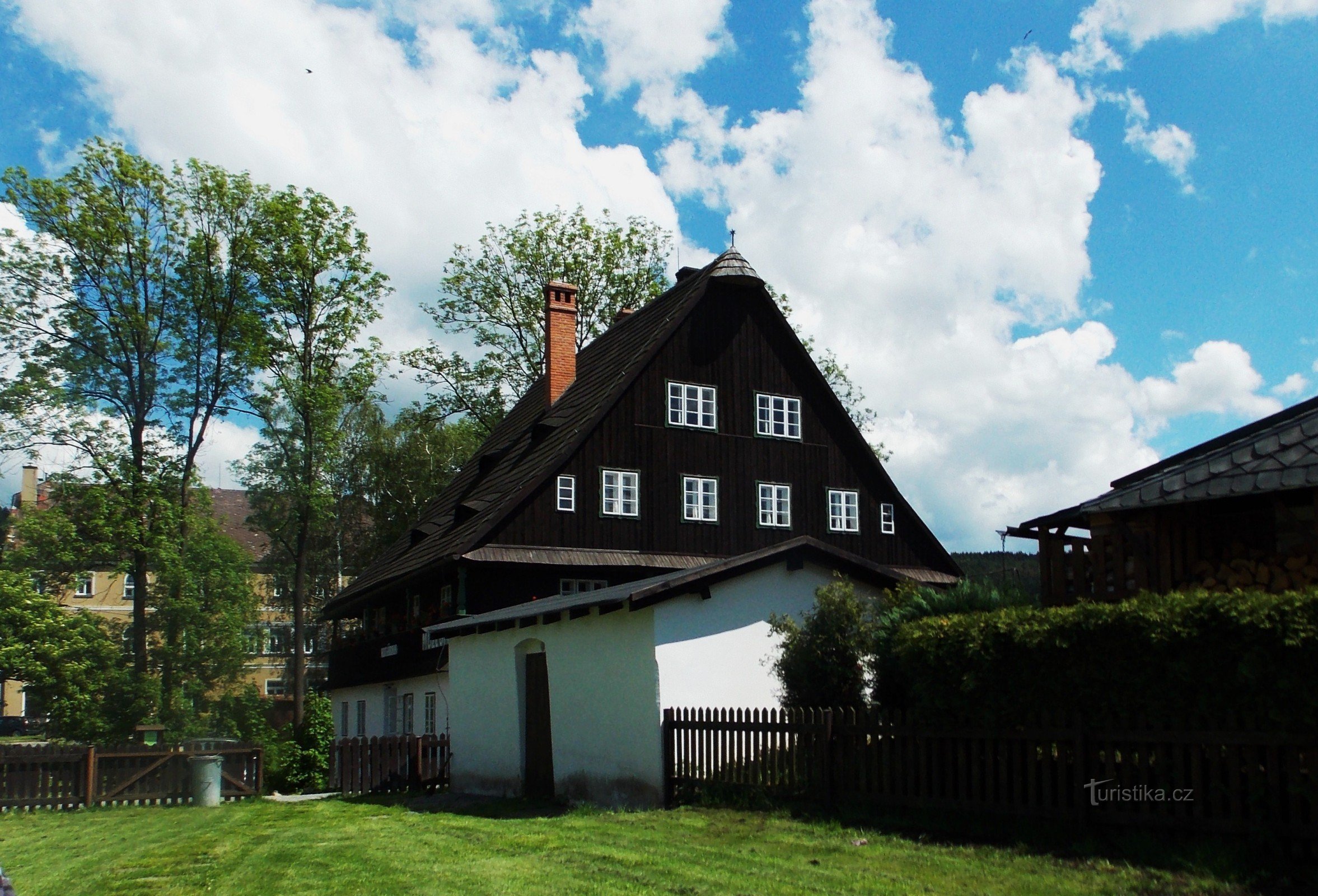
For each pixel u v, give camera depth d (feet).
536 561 89.10
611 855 36.17
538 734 60.64
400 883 32.91
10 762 67.05
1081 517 45.14
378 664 109.60
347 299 119.85
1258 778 29.58
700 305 101.35
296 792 86.69
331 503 123.24
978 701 36.78
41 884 35.78
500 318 153.38
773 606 51.75
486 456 116.06
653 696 48.62
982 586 45.52
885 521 106.93
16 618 91.66
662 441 97.25
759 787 44.27
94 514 101.09
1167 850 30.40
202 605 104.47
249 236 111.04
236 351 111.34
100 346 106.01
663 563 94.43
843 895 28.48
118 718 93.97
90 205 103.24
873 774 40.19
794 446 103.60
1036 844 33.22
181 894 32.63
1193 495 39.09
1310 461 36.78
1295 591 32.86
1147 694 32.17
